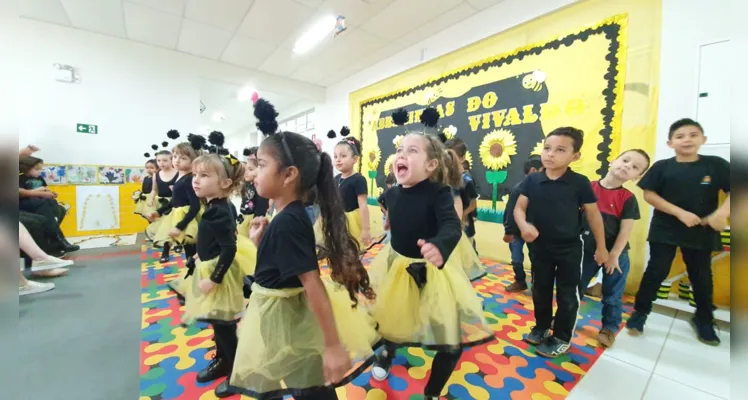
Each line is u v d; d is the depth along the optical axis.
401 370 1.24
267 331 0.72
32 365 1.23
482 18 3.02
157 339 1.45
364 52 4.04
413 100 3.80
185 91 4.23
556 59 2.49
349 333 0.79
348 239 0.79
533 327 1.50
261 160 0.71
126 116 3.90
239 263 1.17
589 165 2.33
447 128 3.36
